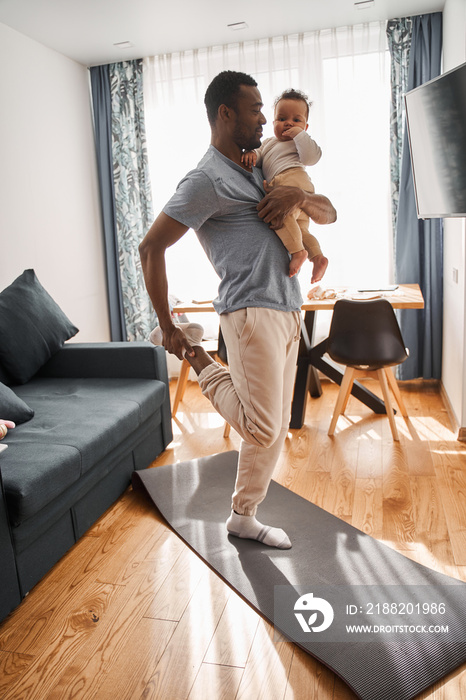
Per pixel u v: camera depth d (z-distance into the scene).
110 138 4.88
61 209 4.47
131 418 2.90
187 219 1.76
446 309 4.20
